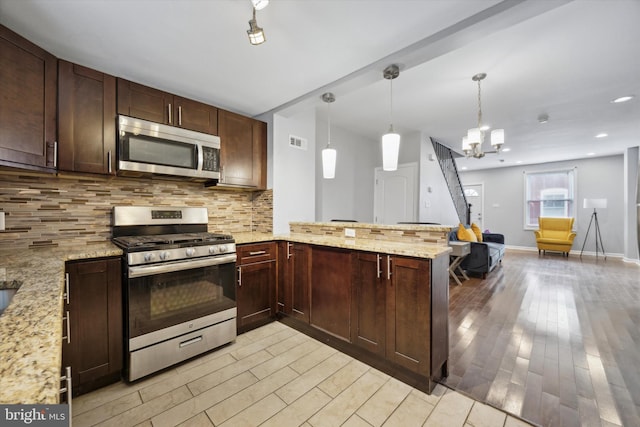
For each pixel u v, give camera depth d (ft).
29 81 5.49
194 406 5.35
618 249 21.91
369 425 4.91
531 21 6.40
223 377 6.26
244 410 5.26
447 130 15.48
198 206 9.59
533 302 11.26
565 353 7.23
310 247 8.09
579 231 23.47
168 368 6.59
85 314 5.66
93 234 7.47
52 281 3.49
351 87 8.12
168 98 7.85
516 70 8.75
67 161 6.16
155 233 8.18
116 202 7.87
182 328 6.73
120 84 7.00
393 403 5.45
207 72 7.56
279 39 6.15
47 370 1.57
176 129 7.83
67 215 7.07
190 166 8.12
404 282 6.05
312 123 11.71
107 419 5.01
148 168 7.28
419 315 5.82
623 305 10.84
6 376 1.48
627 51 7.64
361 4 5.15
